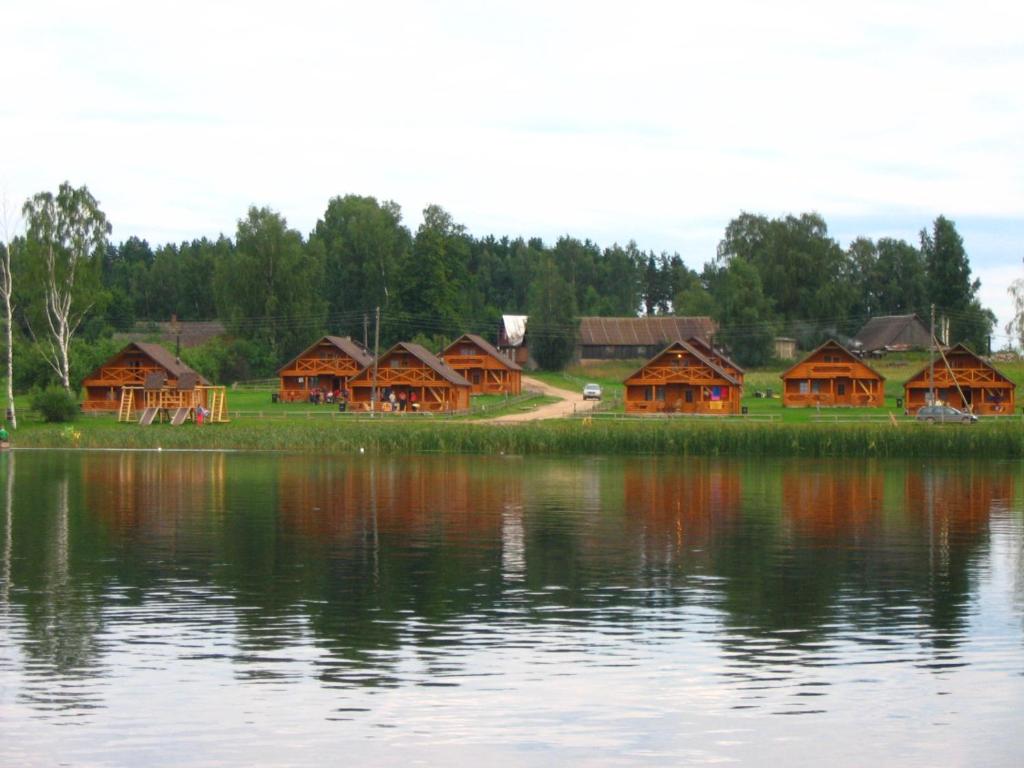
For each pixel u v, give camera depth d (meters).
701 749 22.61
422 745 22.67
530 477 70.44
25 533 45.94
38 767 21.56
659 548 43.41
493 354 148.12
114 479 67.69
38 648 28.56
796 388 130.38
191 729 23.34
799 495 61.06
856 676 26.80
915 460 83.44
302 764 21.83
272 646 28.84
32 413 113.69
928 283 193.62
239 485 64.69
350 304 192.75
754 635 30.19
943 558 41.50
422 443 91.75
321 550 42.41
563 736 23.16
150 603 33.28
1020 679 26.66
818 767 21.88
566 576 37.72
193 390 110.44
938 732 23.48
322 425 99.88
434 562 40.06
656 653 28.47
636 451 89.06
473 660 27.78
